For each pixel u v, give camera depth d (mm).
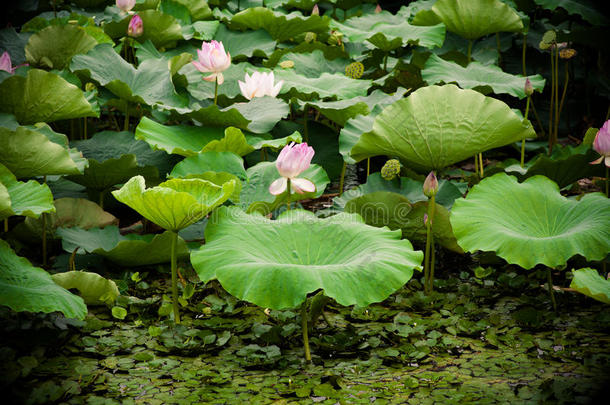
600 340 2658
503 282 3318
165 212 2537
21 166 3152
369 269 2385
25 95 3562
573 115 6145
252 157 4516
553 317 2885
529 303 3086
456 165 5438
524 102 6238
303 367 2432
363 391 2230
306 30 6055
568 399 2125
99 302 2951
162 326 2752
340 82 4730
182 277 3338
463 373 2381
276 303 2240
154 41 5367
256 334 2615
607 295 2541
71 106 3723
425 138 3203
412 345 2613
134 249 3156
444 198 3615
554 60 6414
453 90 3133
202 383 2285
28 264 2729
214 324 2775
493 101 3115
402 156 3316
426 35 5430
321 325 2848
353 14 7953
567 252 2664
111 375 2340
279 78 4691
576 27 6105
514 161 4688
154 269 3488
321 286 2266
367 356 2529
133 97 4109
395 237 2639
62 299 2525
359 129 3756
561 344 2617
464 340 2707
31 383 2248
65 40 4695
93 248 3195
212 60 3904
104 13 5984
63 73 4238
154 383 2283
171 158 4043
